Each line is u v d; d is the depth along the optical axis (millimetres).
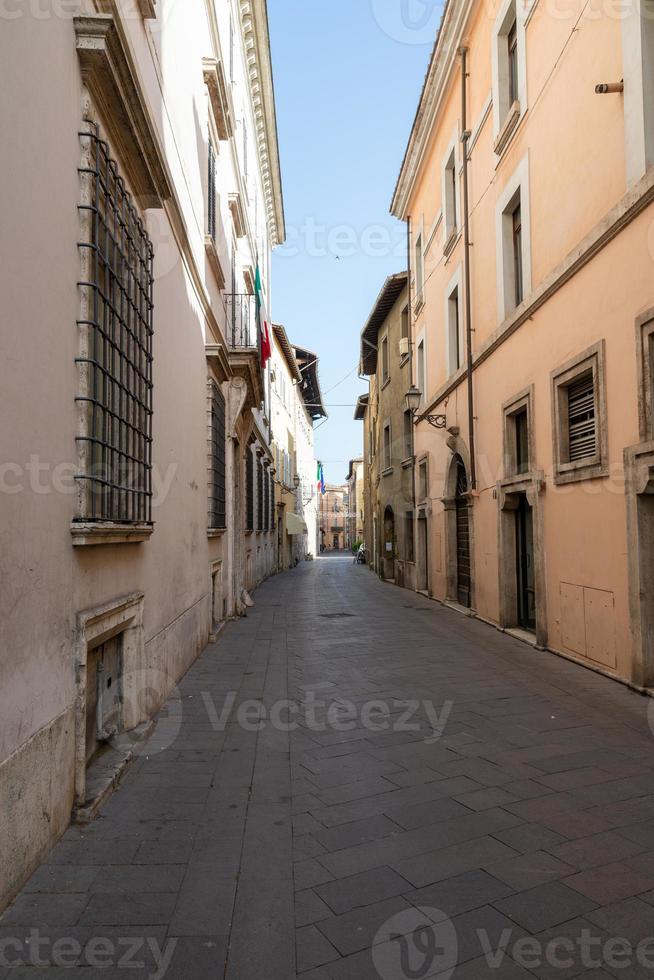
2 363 2900
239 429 13711
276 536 32469
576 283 8461
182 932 2820
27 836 3180
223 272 12305
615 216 7258
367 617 13945
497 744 5355
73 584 3814
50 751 3449
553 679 7723
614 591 7555
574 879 3232
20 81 3094
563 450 9039
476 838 3688
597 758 4996
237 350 12461
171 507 6969
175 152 7445
